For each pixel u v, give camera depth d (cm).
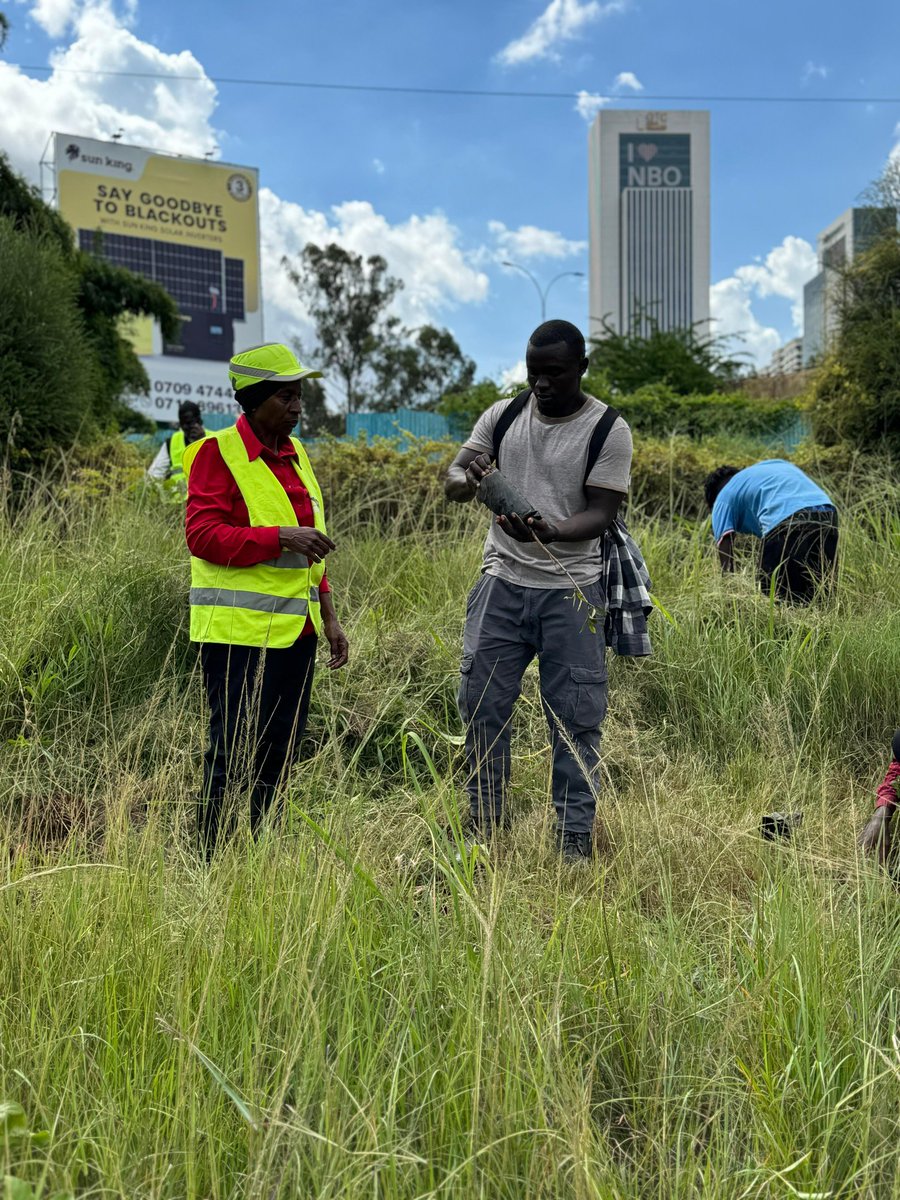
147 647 517
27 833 345
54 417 880
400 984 236
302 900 265
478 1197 183
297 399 374
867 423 1002
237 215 4662
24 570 566
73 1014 231
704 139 13250
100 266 1950
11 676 475
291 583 371
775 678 513
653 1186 198
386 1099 207
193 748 449
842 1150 200
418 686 520
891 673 504
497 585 390
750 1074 216
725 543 634
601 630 390
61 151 4344
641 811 379
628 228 13250
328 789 396
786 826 364
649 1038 235
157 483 720
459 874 294
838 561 641
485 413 411
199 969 242
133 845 311
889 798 343
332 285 5050
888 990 251
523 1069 212
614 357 3197
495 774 393
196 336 4572
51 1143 186
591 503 378
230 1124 204
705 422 1741
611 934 274
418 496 795
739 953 265
